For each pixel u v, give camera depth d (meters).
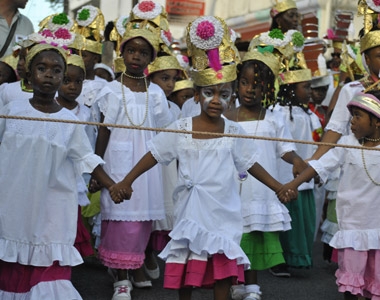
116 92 6.26
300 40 7.77
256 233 6.16
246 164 5.25
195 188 5.00
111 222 6.03
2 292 4.78
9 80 7.27
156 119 6.47
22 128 4.80
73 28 7.52
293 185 5.39
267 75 6.03
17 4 8.34
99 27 7.77
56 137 4.81
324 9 12.19
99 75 8.98
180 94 8.67
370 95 5.35
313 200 7.52
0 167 4.77
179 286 4.91
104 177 5.09
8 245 4.72
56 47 4.92
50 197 4.81
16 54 7.28
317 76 9.15
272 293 6.55
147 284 6.39
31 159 4.77
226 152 5.07
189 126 5.13
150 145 5.15
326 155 5.56
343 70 8.58
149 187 6.16
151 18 7.27
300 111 7.81
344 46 7.80
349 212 5.45
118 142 6.19
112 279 6.73
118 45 7.69
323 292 6.67
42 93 4.87
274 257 6.13
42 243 4.74
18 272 4.77
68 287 4.77
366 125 5.31
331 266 7.90
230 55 5.35
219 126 5.18
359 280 5.37
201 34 5.18
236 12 14.05
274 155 6.26
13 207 4.74
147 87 6.43
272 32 7.50
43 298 4.65
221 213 5.00
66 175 4.89
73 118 4.96
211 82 5.11
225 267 4.91
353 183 5.46
